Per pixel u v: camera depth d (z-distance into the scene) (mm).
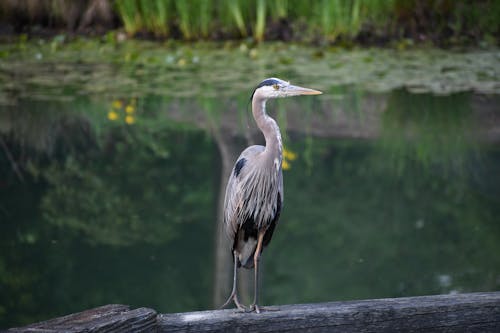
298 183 14055
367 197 13172
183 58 17453
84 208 11680
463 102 14805
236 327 4363
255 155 5516
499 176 12164
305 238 12555
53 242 10570
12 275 9672
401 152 13352
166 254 11141
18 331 3850
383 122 13969
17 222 10914
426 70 15852
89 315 4109
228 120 13766
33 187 12031
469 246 10609
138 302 9703
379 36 19938
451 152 12875
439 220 11664
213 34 20438
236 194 5520
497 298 4539
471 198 12164
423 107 14688
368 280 10305
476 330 4523
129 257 10703
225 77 15109
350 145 13742
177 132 13906
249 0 20250
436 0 20594
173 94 13578
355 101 15148
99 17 21250
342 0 19750
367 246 11461
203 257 11320
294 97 15945
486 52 18406
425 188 12758
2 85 14586
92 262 10312
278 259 12125
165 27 20078
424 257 10484
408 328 4469
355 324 4441
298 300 10547
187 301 10180
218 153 13281
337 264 11102
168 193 13133
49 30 21062
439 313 4477
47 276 9695
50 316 8930
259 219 5496
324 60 17078
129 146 13781
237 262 5789
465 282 9375
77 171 12781
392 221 12008
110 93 13883
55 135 13781
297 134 14055
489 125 13562
